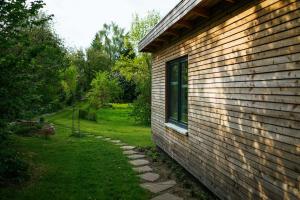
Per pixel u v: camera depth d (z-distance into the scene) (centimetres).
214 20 515
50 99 802
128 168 712
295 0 310
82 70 2953
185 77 721
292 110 314
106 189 547
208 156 546
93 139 1193
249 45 401
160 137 922
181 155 713
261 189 373
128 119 2392
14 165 564
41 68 652
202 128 576
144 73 2344
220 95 493
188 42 654
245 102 412
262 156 370
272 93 349
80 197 503
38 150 858
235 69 441
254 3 388
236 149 439
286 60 324
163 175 670
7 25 552
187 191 562
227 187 469
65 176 615
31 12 578
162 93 892
